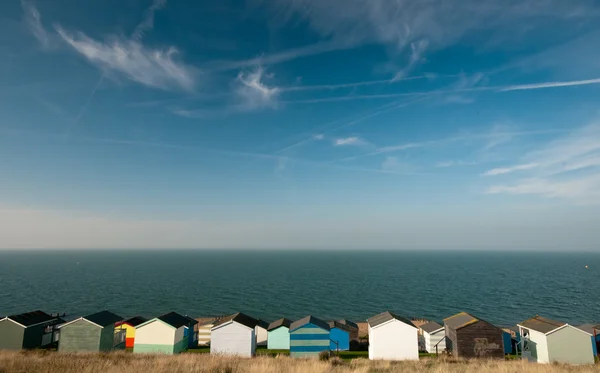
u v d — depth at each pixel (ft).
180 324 147.64
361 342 178.81
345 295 433.07
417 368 85.71
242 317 150.10
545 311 331.98
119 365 71.26
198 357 101.76
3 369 64.08
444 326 153.89
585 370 87.66
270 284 545.85
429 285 532.32
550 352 121.39
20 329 133.49
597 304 365.20
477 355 125.70
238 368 69.72
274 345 162.30
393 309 346.54
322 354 114.32
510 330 186.19
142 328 138.62
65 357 93.50
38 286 495.82
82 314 317.01
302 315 320.50
